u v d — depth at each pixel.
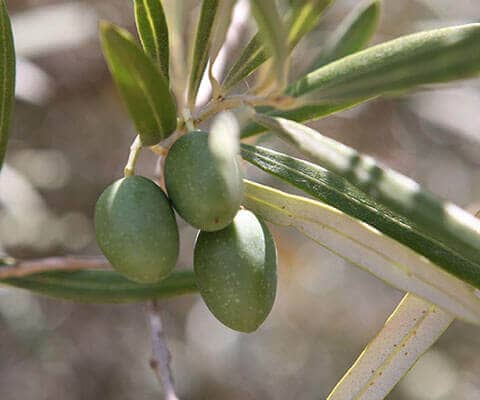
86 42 0.62
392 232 0.25
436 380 0.70
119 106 0.68
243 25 0.34
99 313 0.75
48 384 0.72
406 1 0.58
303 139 0.24
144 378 0.75
